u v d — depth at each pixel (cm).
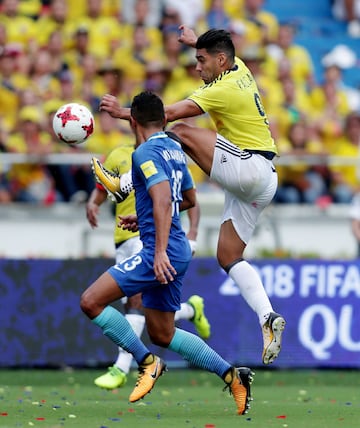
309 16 5812
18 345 3534
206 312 3525
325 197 4659
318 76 5572
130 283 2088
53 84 4697
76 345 3519
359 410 2402
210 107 2278
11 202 4428
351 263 3584
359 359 3569
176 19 5003
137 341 2136
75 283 3525
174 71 4784
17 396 2733
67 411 2289
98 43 4966
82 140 2416
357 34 5775
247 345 3538
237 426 1967
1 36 4875
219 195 4431
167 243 2036
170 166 2102
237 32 4906
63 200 4453
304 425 1998
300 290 3566
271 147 2348
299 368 3744
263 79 4872
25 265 3541
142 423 2009
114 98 2231
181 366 3744
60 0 4969
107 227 4403
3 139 4500
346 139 4884
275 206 4512
